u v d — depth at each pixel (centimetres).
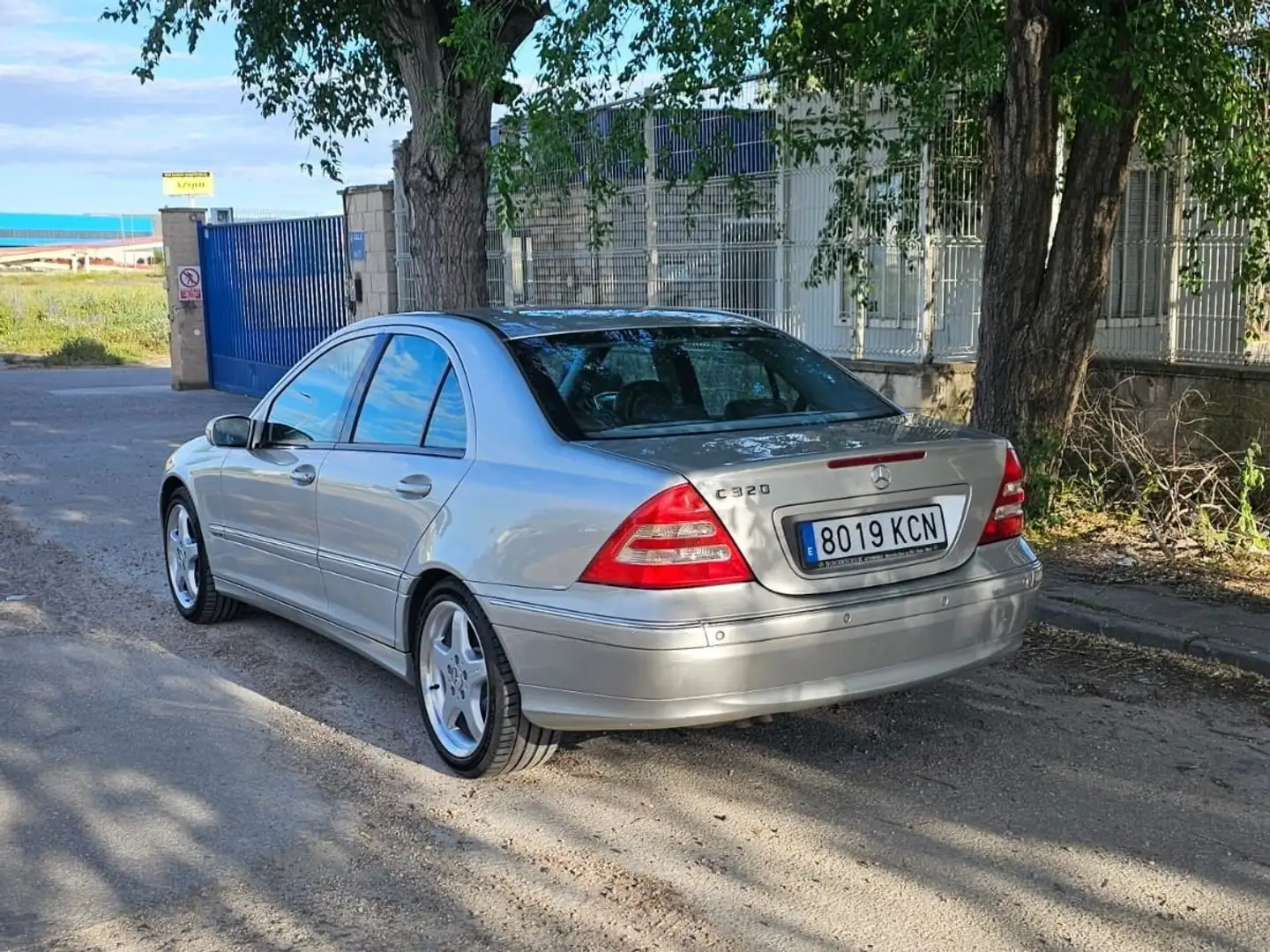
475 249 1066
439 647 462
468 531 431
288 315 1806
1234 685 534
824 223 1051
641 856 388
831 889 365
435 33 1027
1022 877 370
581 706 396
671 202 1167
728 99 966
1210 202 851
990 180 793
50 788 448
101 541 884
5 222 9619
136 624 668
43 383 2203
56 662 600
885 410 491
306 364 582
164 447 1373
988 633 428
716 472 382
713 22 755
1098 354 932
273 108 1169
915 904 355
